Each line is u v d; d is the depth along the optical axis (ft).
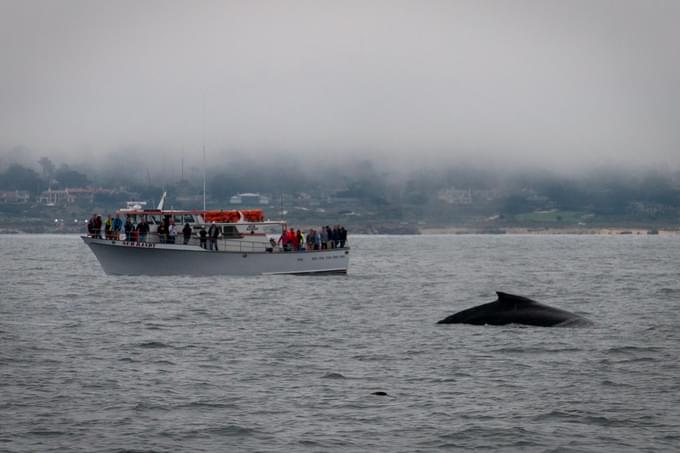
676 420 277.64
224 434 264.93
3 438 260.42
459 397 305.94
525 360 367.45
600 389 317.22
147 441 258.37
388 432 266.36
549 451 250.16
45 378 337.52
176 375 343.05
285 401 301.02
